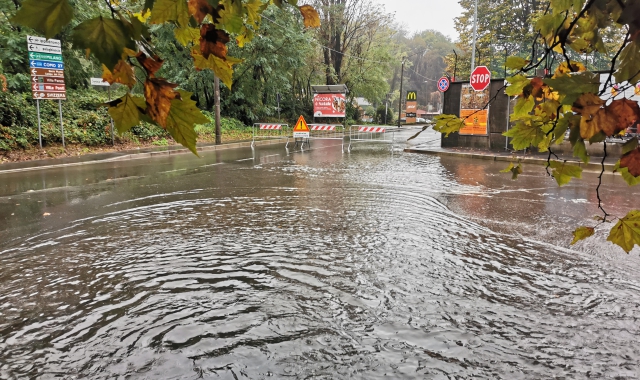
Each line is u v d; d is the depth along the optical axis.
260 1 1.02
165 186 8.57
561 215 6.26
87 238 5.16
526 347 2.77
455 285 3.75
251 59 23.38
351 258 4.42
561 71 0.95
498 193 7.94
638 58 0.75
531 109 1.02
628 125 0.73
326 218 6.09
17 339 2.90
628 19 0.76
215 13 0.79
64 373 2.53
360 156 14.73
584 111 0.75
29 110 14.19
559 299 3.48
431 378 2.45
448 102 15.94
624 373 2.49
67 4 0.62
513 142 1.07
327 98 23.97
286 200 7.29
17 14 0.60
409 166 11.90
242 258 4.43
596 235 5.24
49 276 3.99
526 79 0.99
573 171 1.04
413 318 3.15
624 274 4.02
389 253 4.59
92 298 3.53
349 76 36.94
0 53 13.74
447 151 15.02
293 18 25.16
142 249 4.74
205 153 15.78
